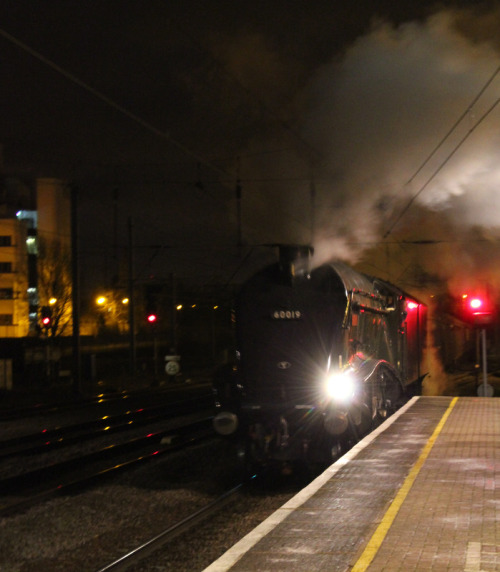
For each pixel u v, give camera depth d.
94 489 11.53
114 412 24.22
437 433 12.70
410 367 20.64
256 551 6.18
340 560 5.90
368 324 15.52
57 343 47.28
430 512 7.33
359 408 13.73
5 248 62.78
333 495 8.18
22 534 8.93
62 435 18.77
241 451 13.89
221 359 15.15
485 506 7.52
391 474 9.27
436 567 5.59
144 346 67.75
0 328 61.16
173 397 30.38
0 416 23.22
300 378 13.63
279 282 14.12
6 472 13.66
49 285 48.78
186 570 7.29
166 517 9.83
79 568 7.64
